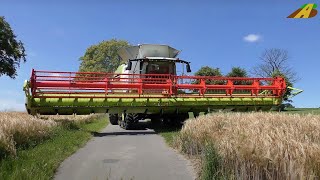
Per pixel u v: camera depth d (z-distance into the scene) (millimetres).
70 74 17188
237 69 45125
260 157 6180
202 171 7809
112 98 17453
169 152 11398
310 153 5625
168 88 18219
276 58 49156
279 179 5875
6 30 51312
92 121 25391
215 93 20062
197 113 19172
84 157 10586
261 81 20812
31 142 11750
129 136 15922
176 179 7984
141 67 20047
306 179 5410
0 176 7051
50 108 16969
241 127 8781
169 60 19938
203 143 10047
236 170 6699
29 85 16625
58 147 11492
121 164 9562
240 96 19281
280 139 6406
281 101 19891
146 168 9078
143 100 17734
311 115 11852
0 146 9203
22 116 16141
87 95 17312
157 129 18859
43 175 7656
